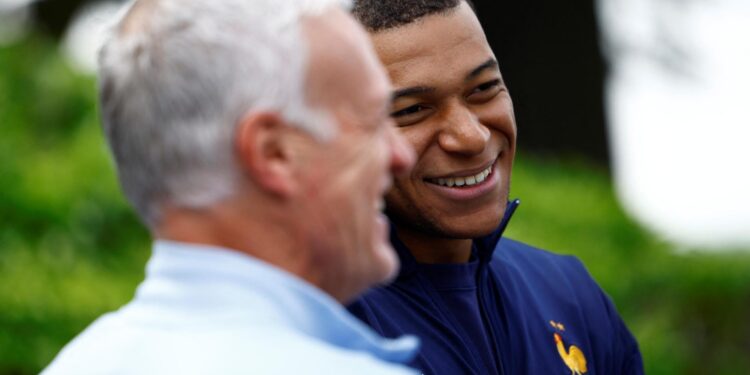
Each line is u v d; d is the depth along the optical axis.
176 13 2.14
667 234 9.14
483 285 3.32
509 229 7.76
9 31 9.86
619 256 8.51
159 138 2.12
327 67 2.14
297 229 2.16
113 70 2.17
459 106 3.06
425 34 3.03
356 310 3.07
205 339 2.07
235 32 2.10
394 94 3.02
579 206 8.76
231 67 2.09
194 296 2.13
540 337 3.38
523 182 8.80
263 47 2.10
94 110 8.18
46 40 9.92
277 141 2.12
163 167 2.13
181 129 2.10
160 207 2.17
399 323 3.16
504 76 12.95
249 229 2.14
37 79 8.23
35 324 6.13
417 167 3.08
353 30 2.21
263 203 2.13
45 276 6.44
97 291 6.35
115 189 7.02
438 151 3.07
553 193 8.88
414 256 3.25
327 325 2.17
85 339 2.24
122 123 2.16
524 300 3.42
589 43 13.27
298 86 2.11
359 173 2.18
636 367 3.64
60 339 6.13
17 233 6.72
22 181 6.95
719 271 8.67
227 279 2.12
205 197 2.12
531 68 13.10
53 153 7.45
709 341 8.78
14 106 8.04
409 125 3.06
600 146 13.45
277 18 2.12
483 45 3.09
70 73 8.34
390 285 3.21
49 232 6.80
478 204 3.12
